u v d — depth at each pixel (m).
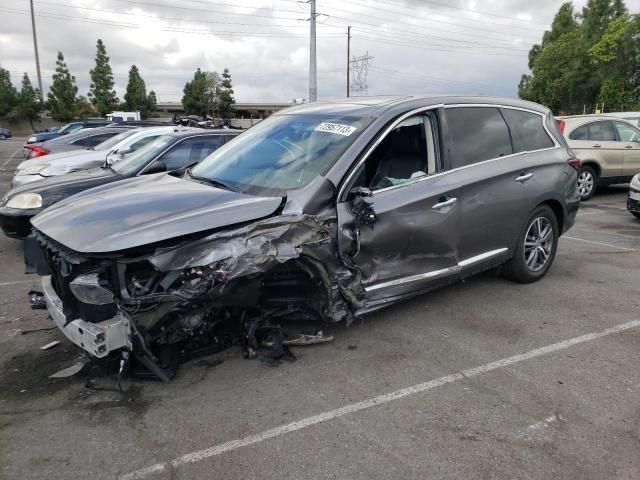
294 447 2.86
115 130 13.29
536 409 3.20
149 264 3.21
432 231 4.18
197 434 2.97
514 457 2.77
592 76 42.66
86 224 3.28
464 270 4.58
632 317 4.61
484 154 4.72
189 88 57.81
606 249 7.01
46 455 2.81
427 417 3.12
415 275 4.21
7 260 6.70
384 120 4.05
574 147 10.98
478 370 3.68
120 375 3.28
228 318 3.71
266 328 3.87
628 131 11.52
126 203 3.56
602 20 42.47
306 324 4.33
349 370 3.67
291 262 3.53
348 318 3.85
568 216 5.59
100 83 59.47
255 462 2.74
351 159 3.80
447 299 5.01
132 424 3.07
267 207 3.49
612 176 11.30
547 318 4.58
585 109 45.25
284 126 4.55
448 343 4.09
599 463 2.72
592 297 5.09
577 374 3.62
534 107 5.46
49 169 8.95
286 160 4.04
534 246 5.35
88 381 3.53
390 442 2.89
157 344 3.45
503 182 4.75
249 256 3.21
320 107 4.73
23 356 3.94
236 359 3.81
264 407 3.23
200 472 2.67
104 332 3.04
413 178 4.18
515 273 5.27
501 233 4.85
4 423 3.10
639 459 2.75
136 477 2.65
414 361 3.81
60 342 4.17
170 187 3.98
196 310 3.28
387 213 3.88
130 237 3.07
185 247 3.14
